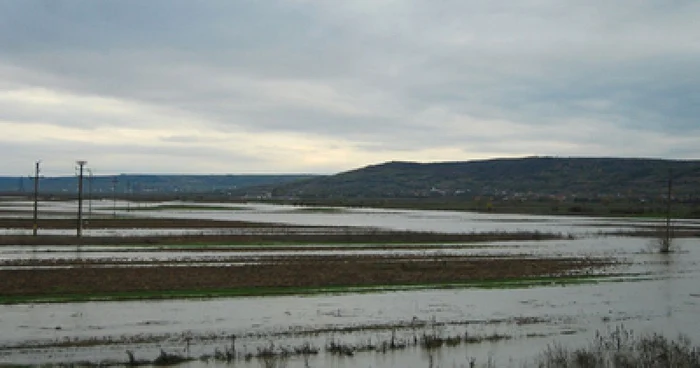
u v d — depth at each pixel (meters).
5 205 185.00
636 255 64.81
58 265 47.41
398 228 104.62
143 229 91.69
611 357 25.66
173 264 49.62
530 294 40.12
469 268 50.53
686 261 60.09
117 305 33.59
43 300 33.97
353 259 55.94
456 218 145.88
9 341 26.39
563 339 29.09
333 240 75.38
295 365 24.28
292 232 89.00
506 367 24.47
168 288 38.06
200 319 31.02
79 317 30.72
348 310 33.91
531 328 31.02
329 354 25.81
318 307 34.47
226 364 24.19
